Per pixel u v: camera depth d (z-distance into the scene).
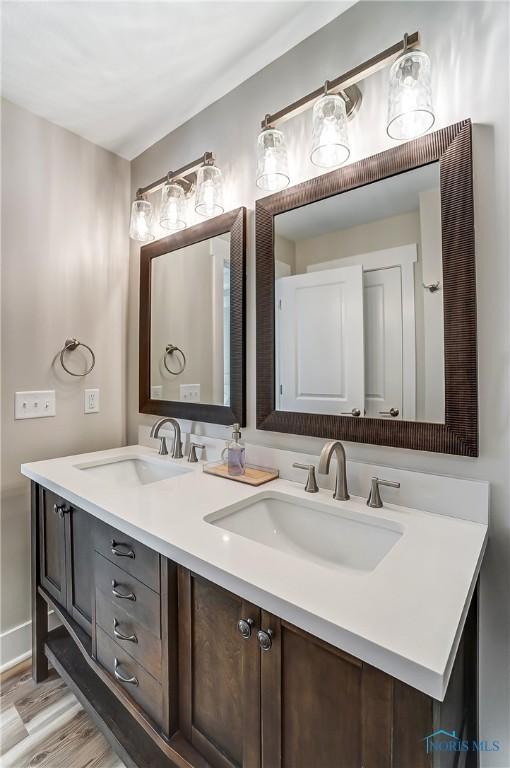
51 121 1.70
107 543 1.11
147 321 1.90
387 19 1.08
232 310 1.47
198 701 0.85
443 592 0.64
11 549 1.59
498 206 0.91
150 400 1.87
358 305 1.13
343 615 0.58
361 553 0.99
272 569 0.72
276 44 1.31
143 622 0.97
